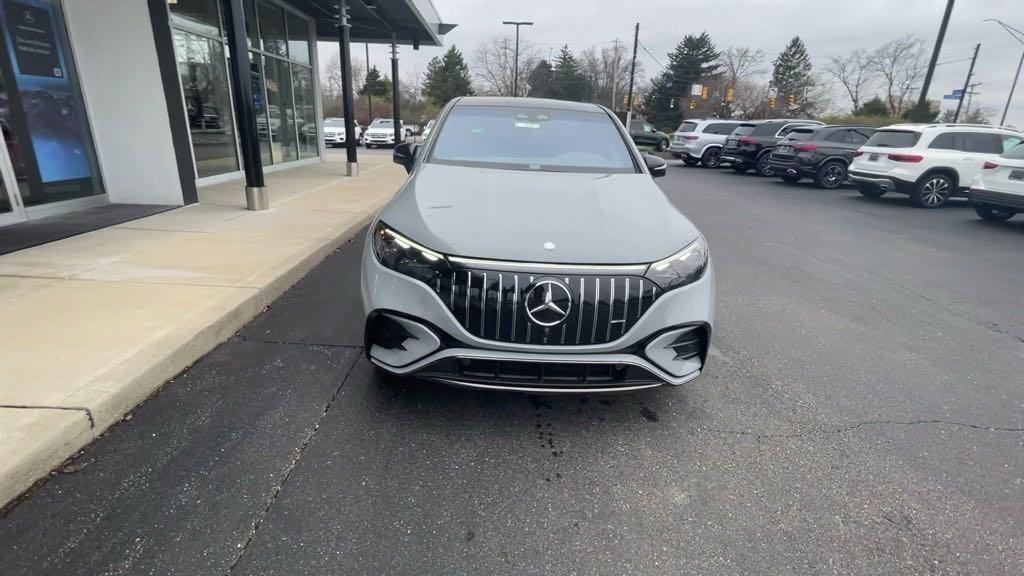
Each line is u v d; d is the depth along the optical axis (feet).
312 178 37.24
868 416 10.10
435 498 7.54
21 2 19.45
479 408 9.75
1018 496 8.03
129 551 6.35
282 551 6.50
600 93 239.71
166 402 9.46
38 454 7.32
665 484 8.03
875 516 7.52
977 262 22.29
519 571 6.43
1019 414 10.36
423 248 8.43
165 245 17.63
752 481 8.16
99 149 23.11
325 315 13.61
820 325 14.71
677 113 213.46
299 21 44.88
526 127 13.78
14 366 9.37
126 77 22.20
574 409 9.88
